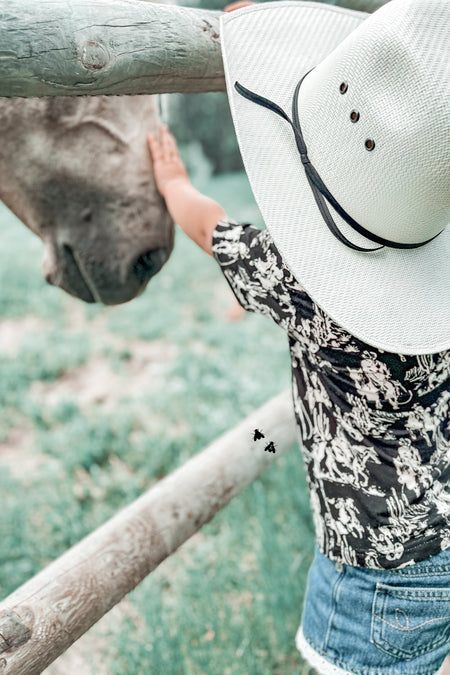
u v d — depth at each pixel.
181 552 3.41
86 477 4.13
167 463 4.20
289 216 1.34
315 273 1.31
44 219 1.80
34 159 1.70
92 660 2.76
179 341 6.69
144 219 1.77
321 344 1.38
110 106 1.70
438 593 1.44
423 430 1.42
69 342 6.62
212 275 9.24
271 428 2.38
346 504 1.46
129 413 4.93
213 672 2.51
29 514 3.71
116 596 1.70
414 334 1.32
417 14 1.13
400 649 1.49
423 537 1.41
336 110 1.25
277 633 2.74
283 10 1.57
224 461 2.19
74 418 4.88
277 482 3.72
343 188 1.27
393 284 1.34
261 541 3.05
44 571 1.63
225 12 1.59
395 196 1.20
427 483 1.41
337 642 1.54
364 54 1.18
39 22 1.16
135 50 1.32
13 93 1.21
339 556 1.49
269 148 1.41
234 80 1.47
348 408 1.42
